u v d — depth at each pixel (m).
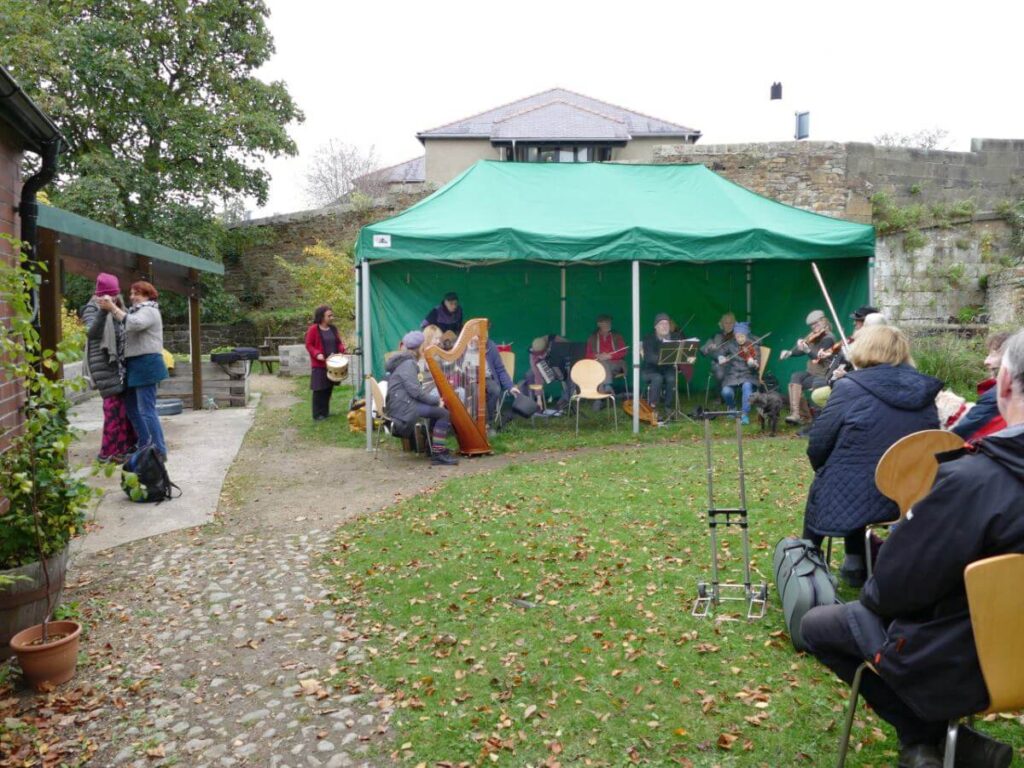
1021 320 12.12
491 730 3.04
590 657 3.58
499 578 4.64
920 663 2.02
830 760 2.73
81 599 4.52
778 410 9.22
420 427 8.34
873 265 10.00
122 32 19.20
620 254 9.12
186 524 5.96
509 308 12.23
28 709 3.31
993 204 16.64
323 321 11.00
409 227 9.16
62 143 5.43
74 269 9.16
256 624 4.16
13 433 4.96
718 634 3.73
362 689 3.43
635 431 9.33
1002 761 2.16
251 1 22.56
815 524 3.79
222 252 24.03
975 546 1.90
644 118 28.33
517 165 11.19
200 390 12.23
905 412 3.64
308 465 8.14
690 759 2.79
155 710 3.31
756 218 10.12
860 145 16.08
